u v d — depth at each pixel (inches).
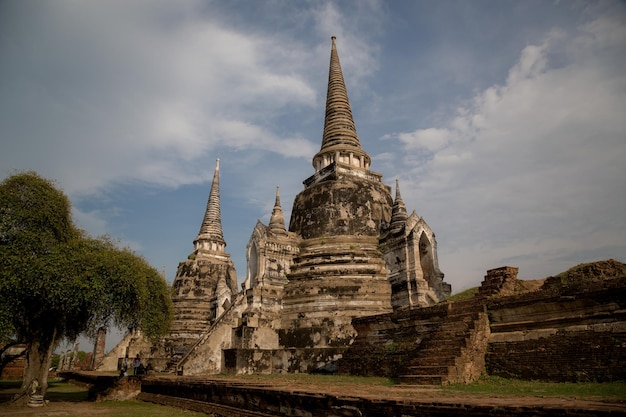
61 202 949.8
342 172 1583.4
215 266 2314.2
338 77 1860.2
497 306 689.0
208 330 1450.5
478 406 341.1
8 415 725.3
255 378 887.7
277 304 1344.7
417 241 1170.6
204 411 715.4
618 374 523.2
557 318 617.9
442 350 671.8
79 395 1183.6
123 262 959.6
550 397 414.9
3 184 898.1
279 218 1539.1
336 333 1221.7
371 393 475.5
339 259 1366.9
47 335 936.9
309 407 485.7
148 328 1083.9
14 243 851.4
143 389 1034.1
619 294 557.9
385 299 1277.1
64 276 842.8
